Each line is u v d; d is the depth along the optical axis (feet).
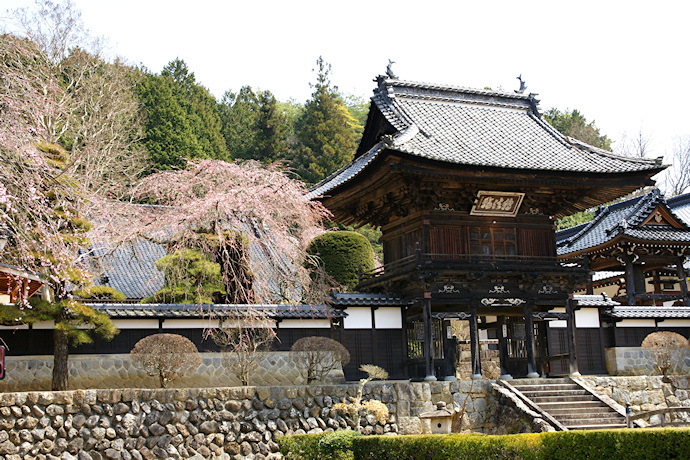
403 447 48.93
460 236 78.38
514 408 66.69
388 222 84.43
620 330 86.84
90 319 61.87
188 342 64.44
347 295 76.07
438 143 78.18
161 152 148.56
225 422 60.29
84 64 119.85
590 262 109.29
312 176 170.81
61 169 60.64
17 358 64.64
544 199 82.02
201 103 183.62
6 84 53.52
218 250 70.85
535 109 93.45
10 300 66.23
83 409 56.29
